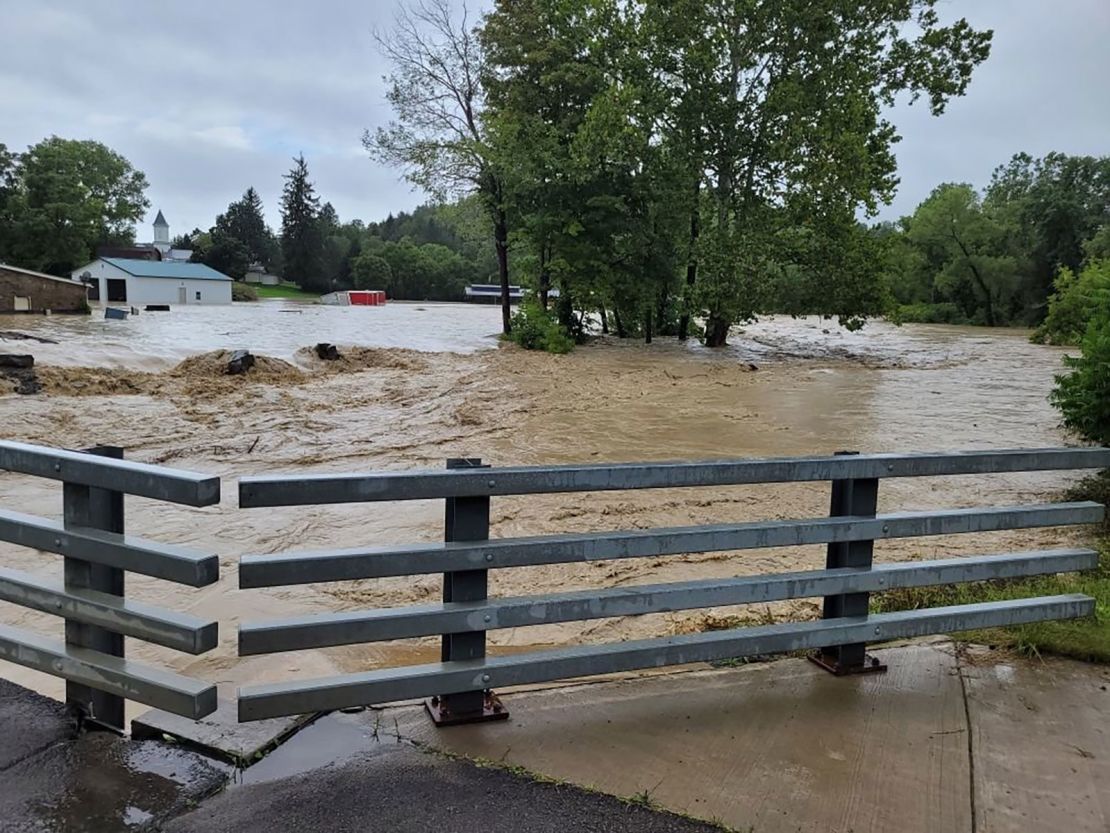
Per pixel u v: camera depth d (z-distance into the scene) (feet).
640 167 87.30
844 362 78.69
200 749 8.04
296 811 7.16
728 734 8.86
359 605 16.71
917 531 10.48
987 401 50.88
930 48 85.30
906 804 7.72
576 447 35.29
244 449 34.14
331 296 309.01
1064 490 26.99
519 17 88.43
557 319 92.22
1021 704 9.81
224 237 374.02
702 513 24.54
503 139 84.58
